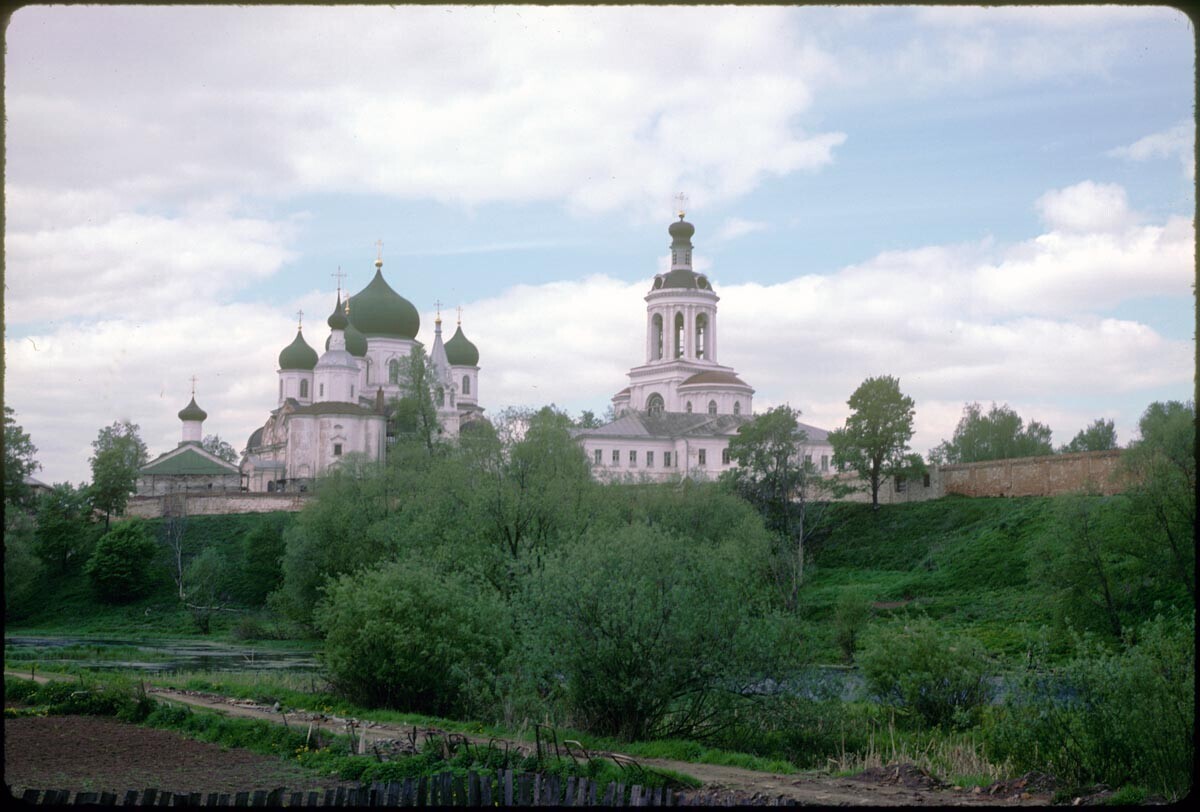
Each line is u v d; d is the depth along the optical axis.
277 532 99.31
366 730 28.45
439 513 51.56
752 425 94.00
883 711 32.56
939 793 21.44
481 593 35.84
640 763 23.98
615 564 29.64
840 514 95.31
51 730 29.20
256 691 37.50
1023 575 71.38
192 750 26.27
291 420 128.38
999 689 33.16
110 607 95.81
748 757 25.69
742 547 57.59
